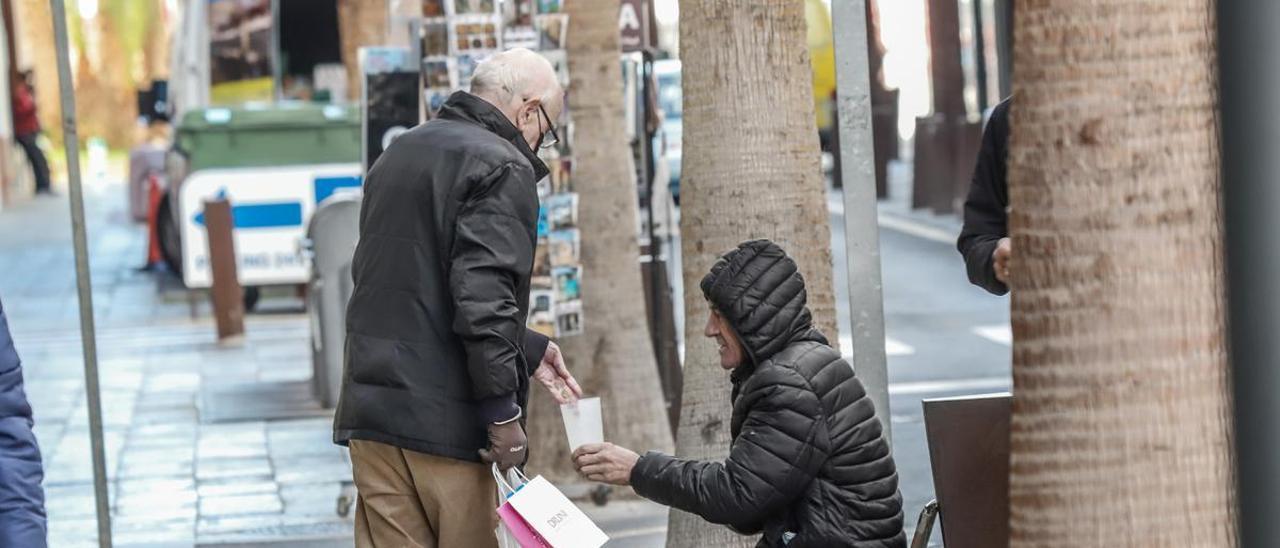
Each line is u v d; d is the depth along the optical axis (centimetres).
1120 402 442
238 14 2412
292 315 2180
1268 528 443
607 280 1095
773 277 570
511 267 622
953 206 3262
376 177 649
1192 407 442
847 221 735
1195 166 439
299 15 2408
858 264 738
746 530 593
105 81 5381
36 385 1667
